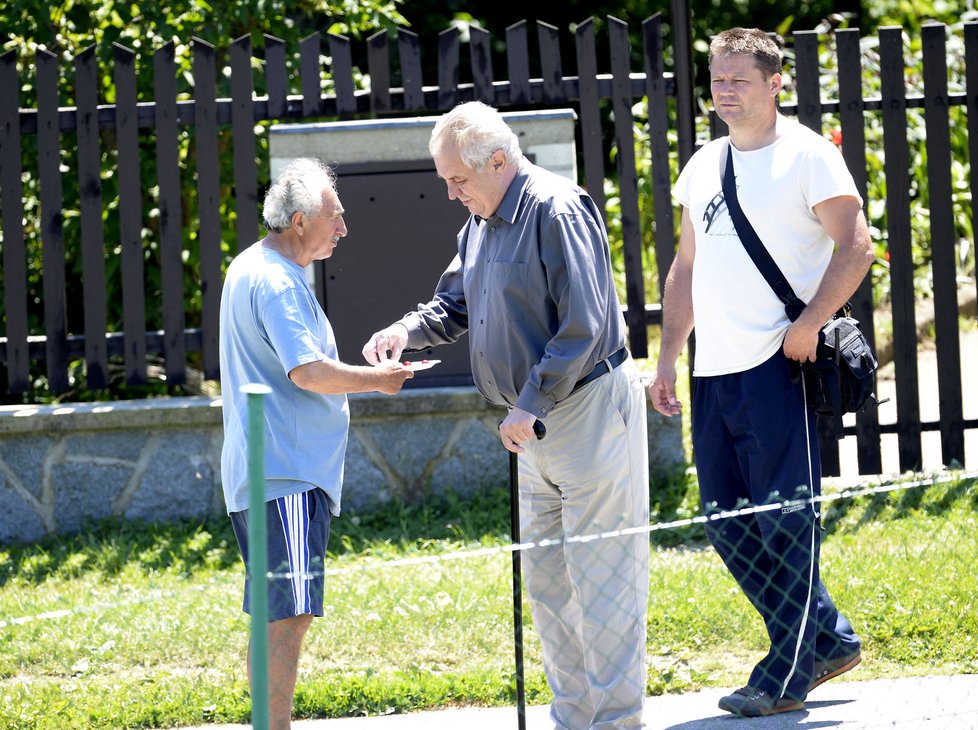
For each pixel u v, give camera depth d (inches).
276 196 467.2
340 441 471.8
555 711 502.3
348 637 597.9
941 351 760.3
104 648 590.9
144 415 758.5
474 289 482.6
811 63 750.5
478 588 641.0
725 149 517.7
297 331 449.4
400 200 749.9
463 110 458.0
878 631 572.1
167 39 892.0
